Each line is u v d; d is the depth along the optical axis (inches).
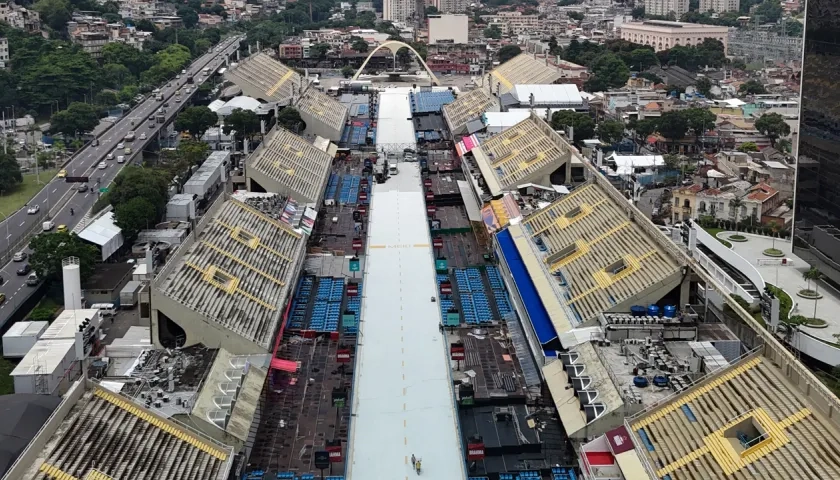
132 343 7111.2
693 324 6466.5
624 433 5344.5
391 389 6835.6
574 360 6314.0
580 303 7214.6
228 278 7741.1
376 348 7564.0
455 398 6579.7
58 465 4945.9
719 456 4916.3
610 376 5871.1
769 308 6264.8
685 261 6870.1
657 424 5354.3
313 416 6456.7
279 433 6215.6
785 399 5073.8
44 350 7121.1
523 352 7293.3
